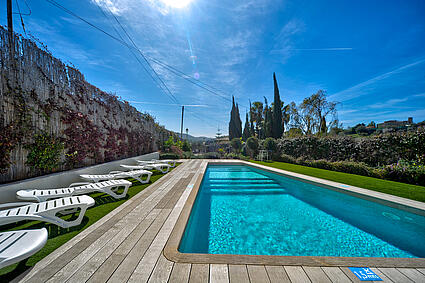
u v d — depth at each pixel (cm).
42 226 245
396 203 363
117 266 159
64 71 452
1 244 145
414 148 608
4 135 312
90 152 546
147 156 966
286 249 275
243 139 2578
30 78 361
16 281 138
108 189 347
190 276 149
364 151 764
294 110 1905
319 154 984
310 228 342
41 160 376
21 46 347
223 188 608
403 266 167
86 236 211
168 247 190
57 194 295
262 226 349
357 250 271
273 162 1168
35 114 368
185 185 476
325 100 1592
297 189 598
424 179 499
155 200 350
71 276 146
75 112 483
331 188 493
